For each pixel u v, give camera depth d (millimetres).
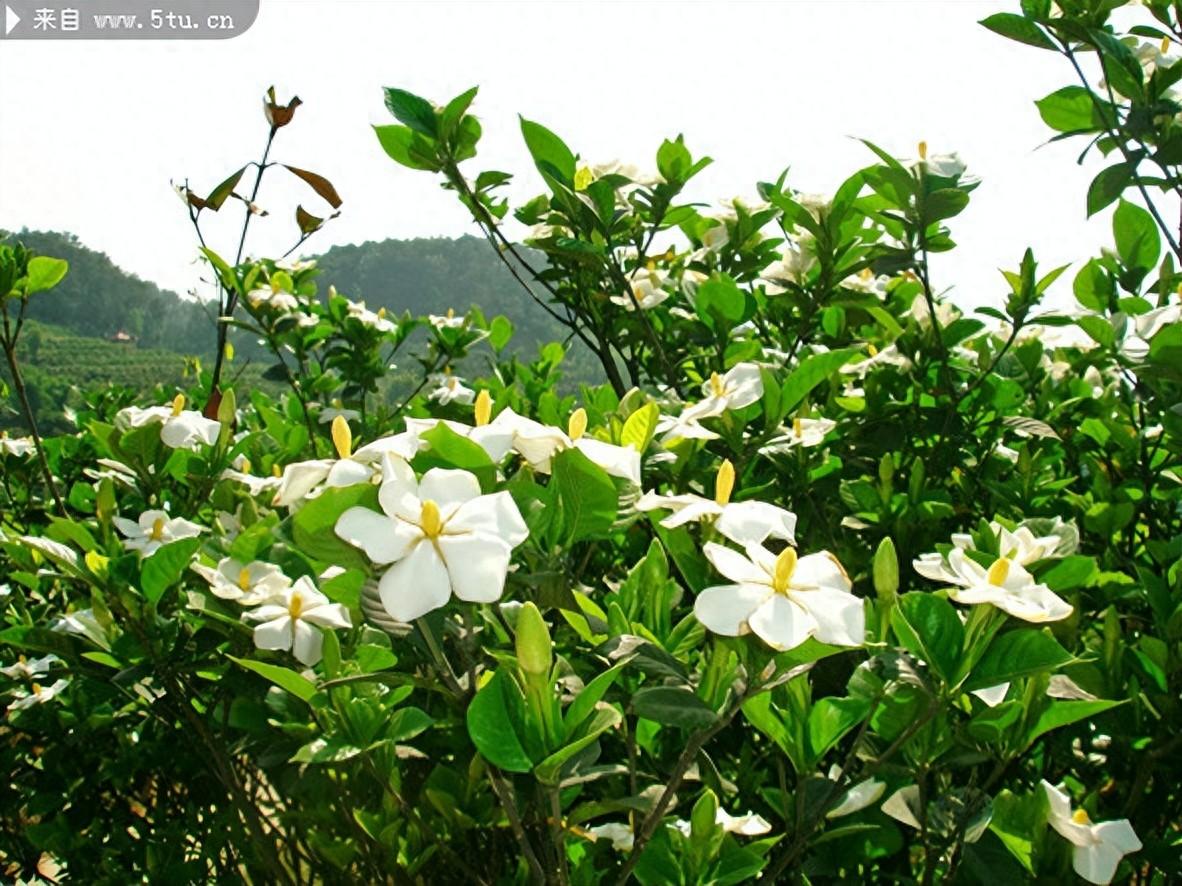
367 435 4027
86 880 2867
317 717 1620
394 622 1373
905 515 2516
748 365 2357
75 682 2889
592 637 1526
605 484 1460
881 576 1445
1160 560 2279
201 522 2930
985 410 2980
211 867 3006
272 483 2330
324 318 4359
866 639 1472
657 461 1922
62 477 4129
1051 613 1372
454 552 1225
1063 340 3250
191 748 2531
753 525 1466
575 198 3104
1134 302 2918
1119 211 2854
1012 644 1371
